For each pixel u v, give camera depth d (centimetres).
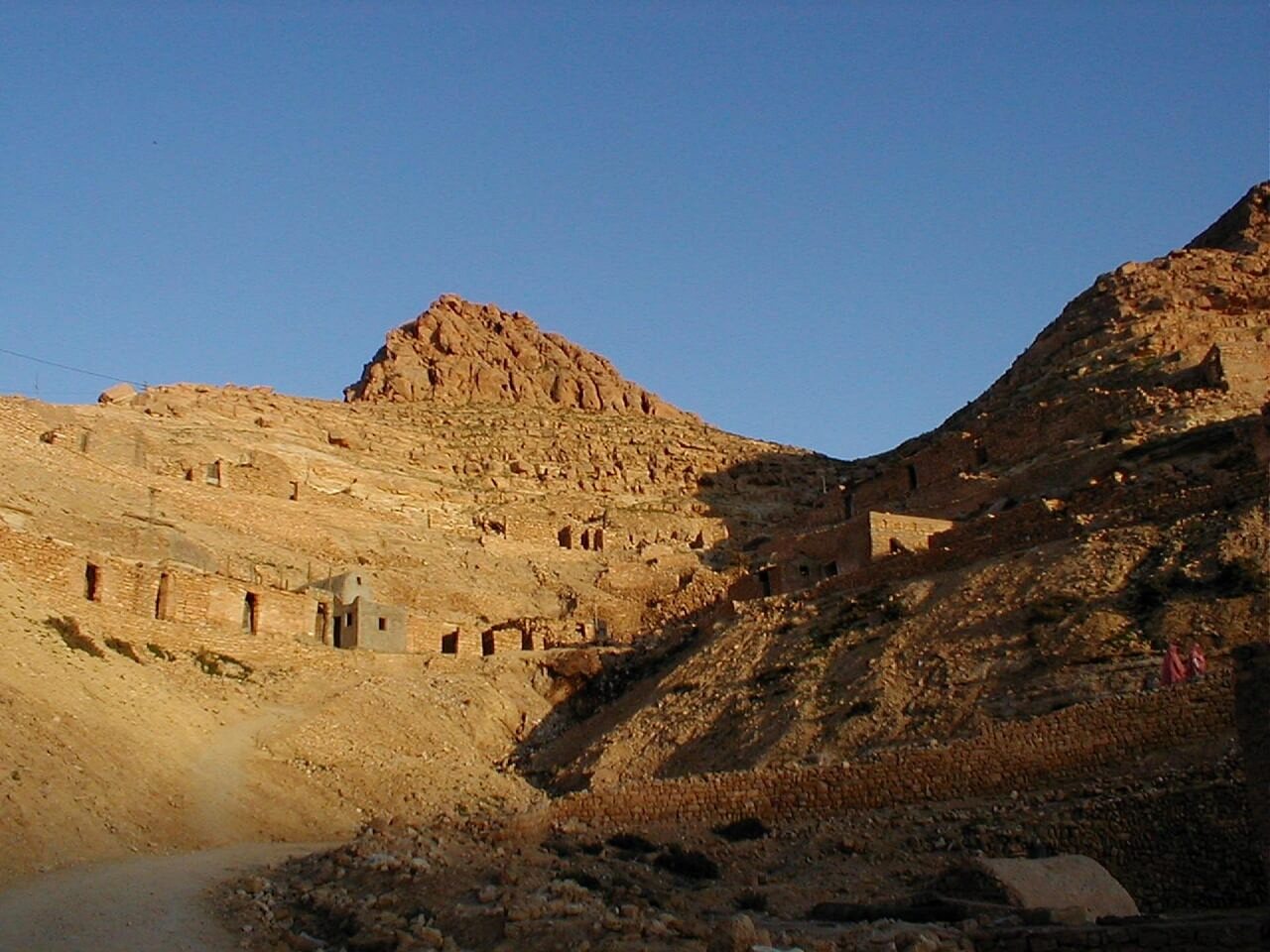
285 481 9950
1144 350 9938
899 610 5919
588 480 13562
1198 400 8325
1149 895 3338
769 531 11619
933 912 2866
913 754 4234
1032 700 4656
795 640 6153
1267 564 4869
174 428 10525
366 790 5197
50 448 8162
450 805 5244
